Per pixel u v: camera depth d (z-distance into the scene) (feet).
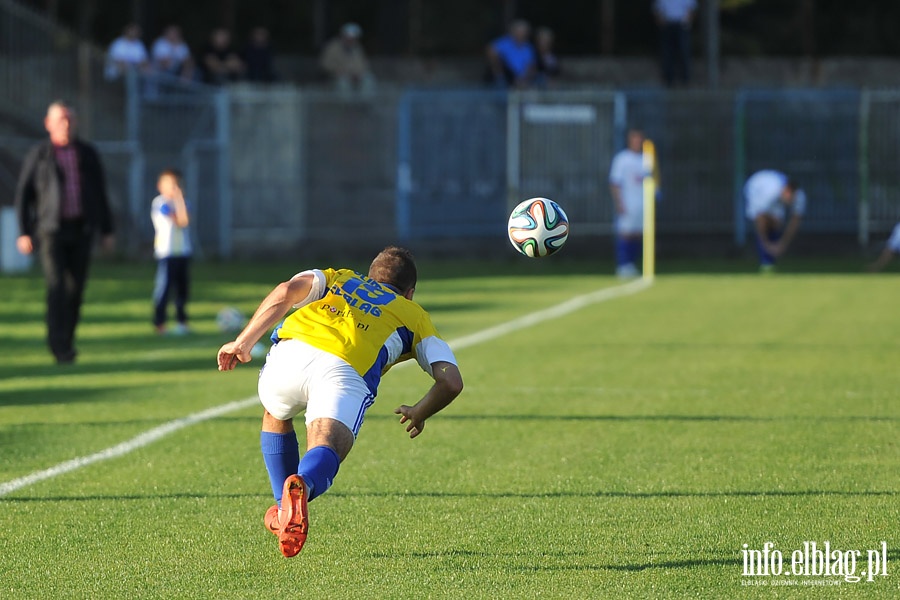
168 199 186.50
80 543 74.43
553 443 104.47
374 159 363.35
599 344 172.14
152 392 132.57
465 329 190.39
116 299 237.04
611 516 80.12
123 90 333.42
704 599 63.41
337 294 70.28
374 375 68.59
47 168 153.79
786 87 399.03
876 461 96.32
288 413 70.54
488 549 72.79
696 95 364.17
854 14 465.88
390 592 64.80
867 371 145.89
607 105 362.74
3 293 246.06
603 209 363.97
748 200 311.88
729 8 454.40
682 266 333.62
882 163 366.43
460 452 100.94
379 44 445.37
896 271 310.86
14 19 322.96
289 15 450.71
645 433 108.68
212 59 374.84
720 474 92.02
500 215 361.92
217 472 93.71
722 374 143.84
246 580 67.10
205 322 203.21
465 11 454.81
